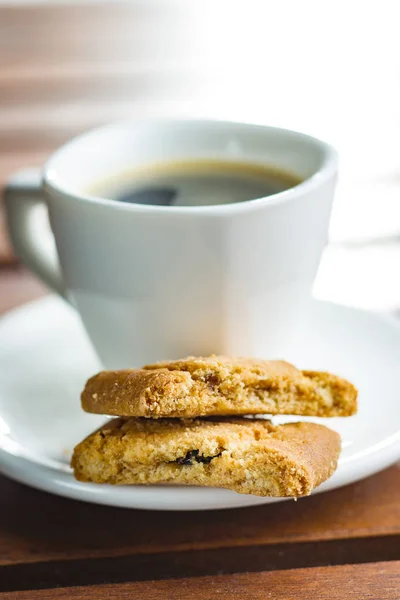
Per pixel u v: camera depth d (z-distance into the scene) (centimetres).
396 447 32
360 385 36
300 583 31
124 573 32
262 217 34
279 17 88
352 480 32
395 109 74
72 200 34
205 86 78
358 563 32
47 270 40
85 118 70
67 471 32
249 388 32
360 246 50
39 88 75
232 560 32
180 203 37
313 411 33
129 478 31
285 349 38
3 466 32
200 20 86
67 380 37
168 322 36
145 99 75
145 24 86
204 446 31
